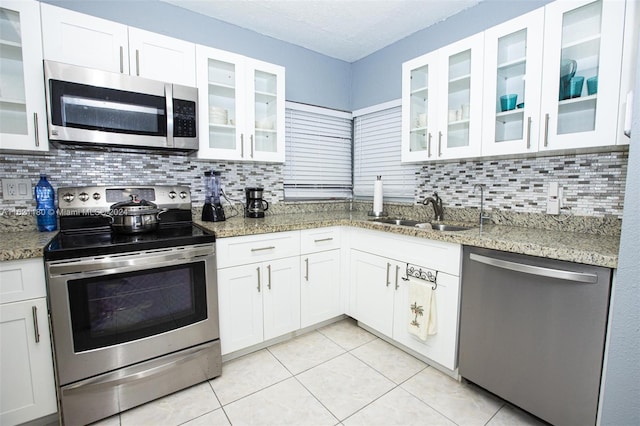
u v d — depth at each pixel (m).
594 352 1.14
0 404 1.26
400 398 1.57
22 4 1.41
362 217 2.54
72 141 1.53
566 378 1.22
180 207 2.07
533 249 1.27
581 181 1.61
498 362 1.45
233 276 1.82
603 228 1.53
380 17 2.26
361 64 3.01
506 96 1.64
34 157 1.71
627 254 1.01
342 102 3.09
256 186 2.58
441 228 2.10
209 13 2.20
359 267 2.25
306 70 2.79
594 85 1.34
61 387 1.32
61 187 1.75
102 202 1.81
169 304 1.57
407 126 2.15
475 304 1.53
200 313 1.67
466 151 1.80
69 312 1.31
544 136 1.46
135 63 1.70
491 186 2.02
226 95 2.15
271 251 1.97
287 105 2.70
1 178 1.63
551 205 1.72
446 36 2.26
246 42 2.42
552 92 1.43
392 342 2.10
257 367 1.84
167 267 1.55
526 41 1.52
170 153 2.06
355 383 1.69
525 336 1.34
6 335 1.25
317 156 2.98
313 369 1.82
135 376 1.47
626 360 1.04
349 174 3.24
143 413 1.47
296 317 2.13
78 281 1.32
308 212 2.89
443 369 1.79
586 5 1.32
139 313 1.48
